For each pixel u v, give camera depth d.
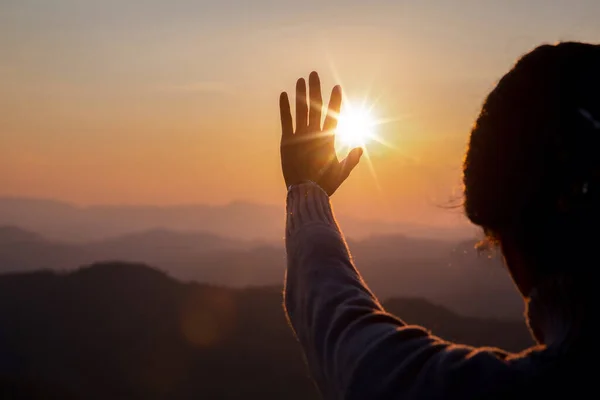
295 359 55.94
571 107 0.85
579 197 0.82
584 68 0.87
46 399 47.28
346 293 1.04
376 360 0.91
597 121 0.82
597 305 0.81
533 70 0.90
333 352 0.97
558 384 0.80
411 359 0.89
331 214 1.22
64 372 55.47
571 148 0.83
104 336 65.19
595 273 0.82
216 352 58.12
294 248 1.18
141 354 60.62
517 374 0.82
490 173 0.89
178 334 63.97
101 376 55.91
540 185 0.85
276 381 51.38
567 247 0.83
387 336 0.93
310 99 1.26
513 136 0.87
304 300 1.08
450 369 0.85
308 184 1.26
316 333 1.01
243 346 59.12
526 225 0.86
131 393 52.28
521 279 0.90
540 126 0.86
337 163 1.26
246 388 50.25
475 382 0.83
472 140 0.93
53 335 65.94
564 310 0.83
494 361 0.85
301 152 1.27
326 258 1.12
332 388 0.95
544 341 0.88
